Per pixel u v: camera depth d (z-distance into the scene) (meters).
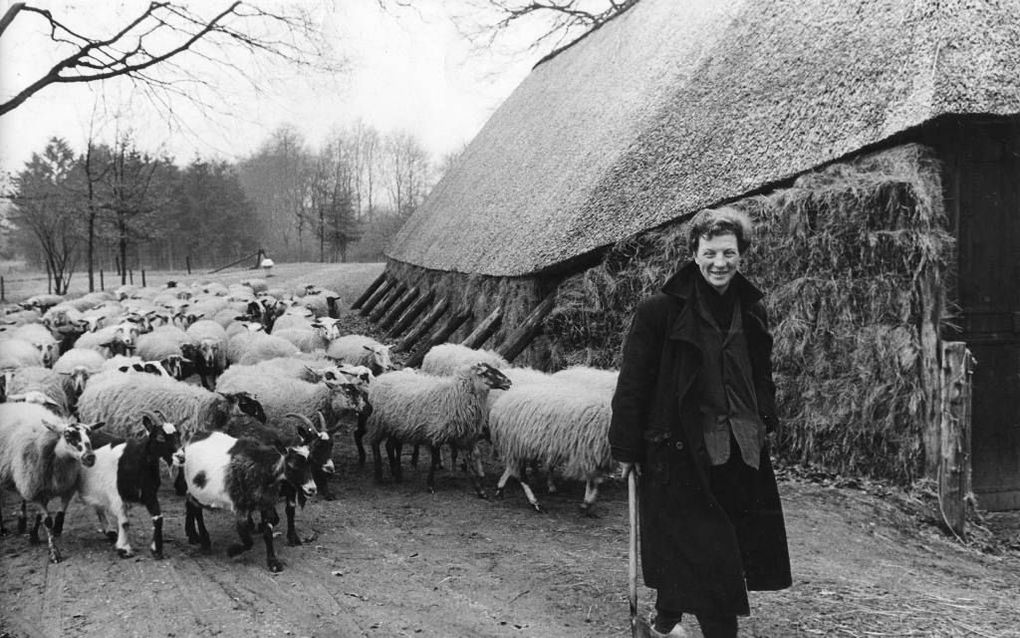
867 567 5.83
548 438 7.09
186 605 4.91
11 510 7.34
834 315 7.96
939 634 4.48
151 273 52.44
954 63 7.62
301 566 5.71
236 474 5.63
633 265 10.36
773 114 9.93
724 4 14.56
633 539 4.16
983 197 7.72
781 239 8.42
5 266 47.16
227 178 66.62
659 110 13.04
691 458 3.53
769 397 3.79
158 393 7.83
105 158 37.16
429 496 7.90
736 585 3.39
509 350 11.60
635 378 3.65
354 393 8.25
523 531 6.66
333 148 97.25
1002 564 6.30
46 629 4.53
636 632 4.12
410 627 4.56
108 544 6.27
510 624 4.59
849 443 7.83
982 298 7.71
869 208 7.61
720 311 3.72
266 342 11.64
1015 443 7.84
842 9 10.06
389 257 27.03
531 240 13.35
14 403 7.15
